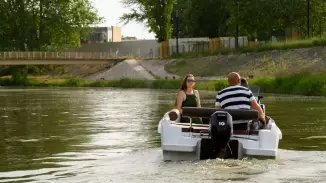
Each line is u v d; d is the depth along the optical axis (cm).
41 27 10162
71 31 10325
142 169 1166
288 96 4081
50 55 9056
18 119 2447
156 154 1383
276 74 5744
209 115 1211
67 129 2006
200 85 5725
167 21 9931
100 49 11750
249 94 1270
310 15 7738
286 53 6575
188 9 10819
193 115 1214
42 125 2162
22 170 1204
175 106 1423
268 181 1029
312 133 1792
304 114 2462
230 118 1152
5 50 10150
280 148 1473
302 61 6097
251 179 1038
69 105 3447
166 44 9806
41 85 8912
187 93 1424
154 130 1948
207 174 1068
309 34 7200
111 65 9644
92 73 9838
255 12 7775
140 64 8931
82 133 1873
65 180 1088
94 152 1442
